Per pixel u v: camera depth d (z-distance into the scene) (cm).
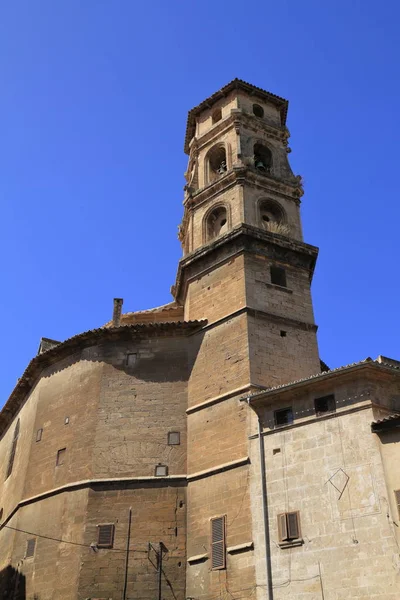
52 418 3412
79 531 2823
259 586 2366
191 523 2756
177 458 2980
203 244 3775
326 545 2302
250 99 4534
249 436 2738
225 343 3183
